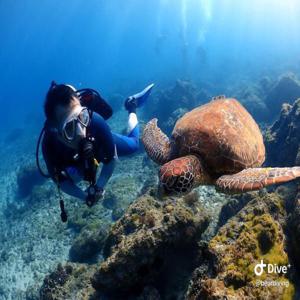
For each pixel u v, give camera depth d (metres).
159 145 4.96
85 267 7.40
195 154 4.26
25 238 12.01
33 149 25.02
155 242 5.25
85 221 11.06
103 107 4.44
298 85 17.23
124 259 5.24
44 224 12.31
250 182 3.67
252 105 17.97
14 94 84.06
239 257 4.36
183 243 5.68
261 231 4.56
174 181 3.74
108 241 6.71
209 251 4.74
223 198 8.23
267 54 39.94
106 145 3.79
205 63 37.47
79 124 3.43
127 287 5.50
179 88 21.88
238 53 45.12
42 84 85.69
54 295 6.86
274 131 9.37
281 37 49.59
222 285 4.10
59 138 3.50
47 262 10.27
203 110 4.67
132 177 13.00
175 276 5.68
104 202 11.65
